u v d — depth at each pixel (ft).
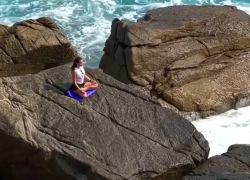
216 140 54.80
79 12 83.15
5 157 42.68
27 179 43.57
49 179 43.21
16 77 46.09
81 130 44.29
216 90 59.93
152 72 59.00
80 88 46.29
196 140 46.75
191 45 61.11
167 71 59.47
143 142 45.39
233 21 63.87
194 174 44.06
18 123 41.98
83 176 42.80
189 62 60.34
